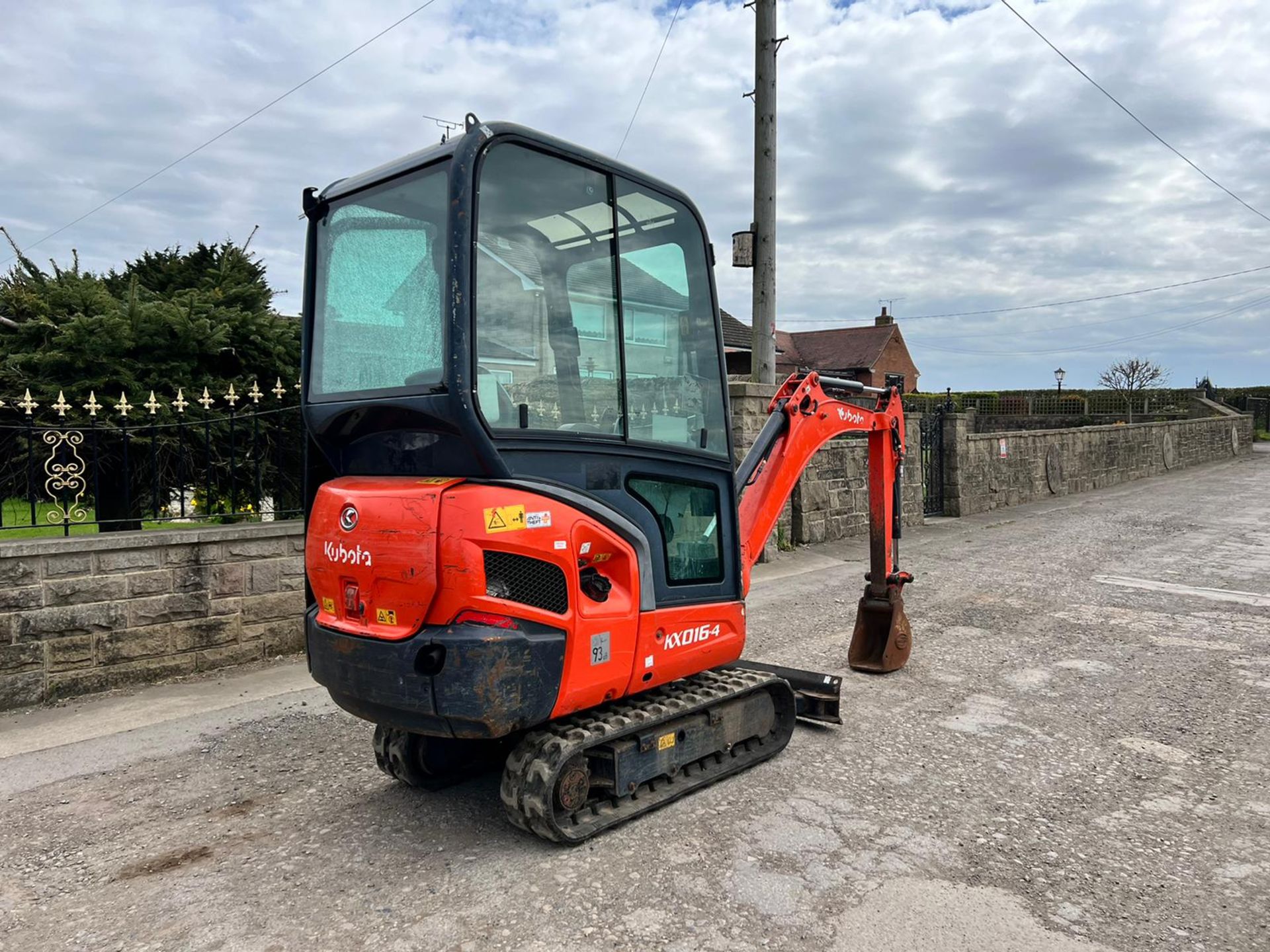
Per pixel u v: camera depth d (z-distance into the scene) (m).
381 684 3.07
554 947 2.73
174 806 3.81
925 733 4.62
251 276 9.19
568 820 3.38
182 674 5.52
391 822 3.65
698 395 3.98
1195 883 3.08
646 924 2.85
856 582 8.96
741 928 2.82
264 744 4.51
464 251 2.94
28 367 6.88
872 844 3.39
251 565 5.79
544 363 3.26
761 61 10.16
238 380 7.28
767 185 10.26
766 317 10.35
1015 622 7.12
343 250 3.60
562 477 3.27
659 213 3.83
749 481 4.88
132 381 6.70
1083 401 34.19
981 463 15.40
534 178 3.26
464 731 2.99
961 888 3.05
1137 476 22.08
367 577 3.12
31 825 3.63
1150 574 9.22
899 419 5.93
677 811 3.70
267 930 2.85
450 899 3.02
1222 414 29.91
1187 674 5.63
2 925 2.91
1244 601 7.82
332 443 3.63
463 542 2.92
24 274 8.30
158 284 9.37
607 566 3.50
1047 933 2.77
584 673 3.26
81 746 4.45
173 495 6.45
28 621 4.93
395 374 3.28
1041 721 4.79
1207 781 3.98
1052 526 13.33
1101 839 3.43
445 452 3.13
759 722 4.22
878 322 48.50
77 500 5.37
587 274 3.44
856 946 2.71
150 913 2.96
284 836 3.53
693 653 3.85
